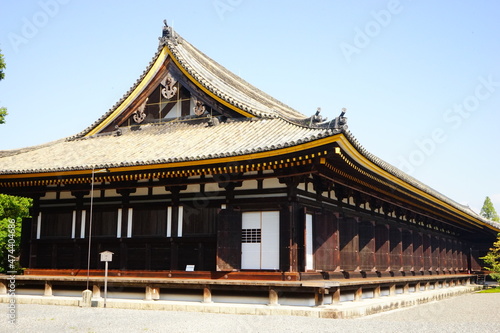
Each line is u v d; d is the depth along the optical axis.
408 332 16.84
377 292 29.48
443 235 51.31
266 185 23.81
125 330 16.83
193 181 25.25
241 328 17.25
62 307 23.56
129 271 25.66
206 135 27.28
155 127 30.77
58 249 28.53
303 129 24.34
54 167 26.98
